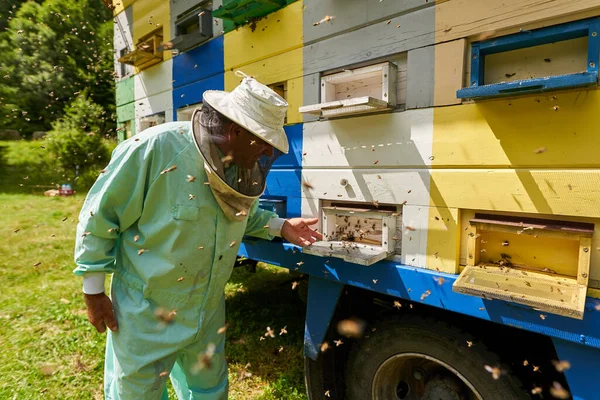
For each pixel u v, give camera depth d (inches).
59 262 187.5
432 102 50.7
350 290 65.0
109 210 50.9
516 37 43.3
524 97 43.0
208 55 88.0
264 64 74.0
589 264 39.8
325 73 63.9
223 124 46.2
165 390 68.6
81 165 432.5
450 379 58.4
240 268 174.9
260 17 73.6
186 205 50.6
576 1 38.7
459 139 48.4
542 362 53.2
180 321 54.8
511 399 47.4
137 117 123.3
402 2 52.6
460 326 52.4
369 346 61.3
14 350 105.7
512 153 44.4
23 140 552.7
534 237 45.1
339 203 64.9
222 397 64.3
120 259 56.9
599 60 38.2
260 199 76.8
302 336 112.0
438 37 49.4
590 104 39.0
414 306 59.2
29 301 138.9
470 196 47.8
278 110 46.1
